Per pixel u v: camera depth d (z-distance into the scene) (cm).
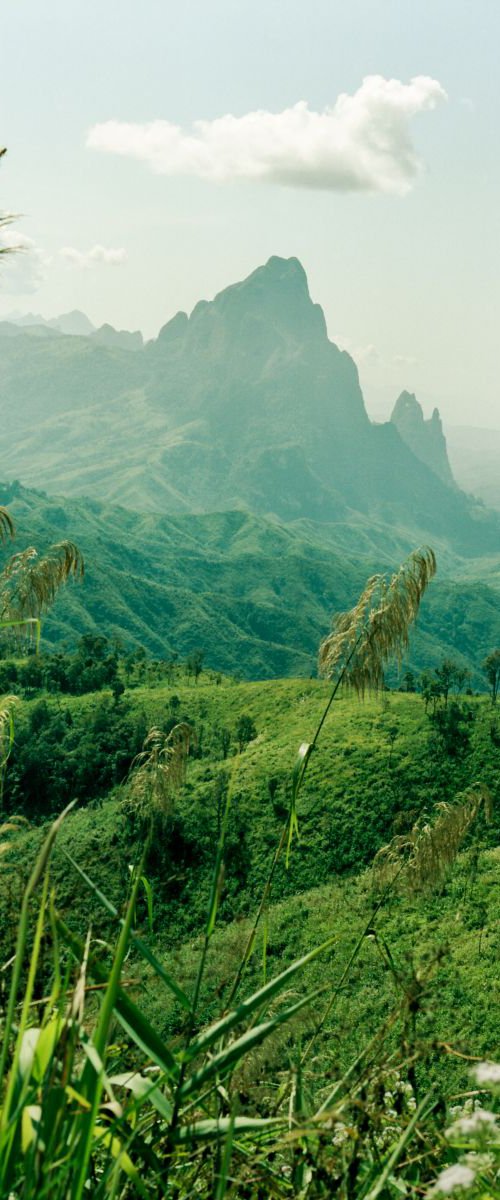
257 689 11312
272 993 202
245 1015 200
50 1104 158
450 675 9262
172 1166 205
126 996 190
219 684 12594
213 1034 197
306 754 321
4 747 412
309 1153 220
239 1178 214
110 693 11100
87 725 9394
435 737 8375
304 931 4638
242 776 7838
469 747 8219
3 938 195
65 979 181
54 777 7700
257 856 6456
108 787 7825
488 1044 2933
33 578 413
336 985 271
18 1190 167
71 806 164
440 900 4350
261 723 10012
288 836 299
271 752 8456
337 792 7575
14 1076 162
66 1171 156
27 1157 154
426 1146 222
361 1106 204
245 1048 197
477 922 4000
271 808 7225
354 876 6125
